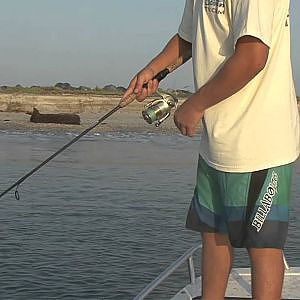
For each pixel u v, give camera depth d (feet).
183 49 9.70
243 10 7.74
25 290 31.73
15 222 49.78
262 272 8.26
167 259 38.58
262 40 7.57
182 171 91.25
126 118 200.23
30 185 71.77
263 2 7.75
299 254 38.96
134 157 108.99
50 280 33.60
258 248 8.23
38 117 177.17
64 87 305.53
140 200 63.36
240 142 8.16
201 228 9.07
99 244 42.39
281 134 8.20
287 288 12.11
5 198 62.13
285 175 8.26
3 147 116.37
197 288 11.95
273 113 8.16
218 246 9.05
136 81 9.64
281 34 8.29
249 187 8.22
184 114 8.28
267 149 8.14
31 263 37.01
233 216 8.42
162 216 53.88
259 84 8.17
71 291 31.78
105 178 81.00
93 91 284.41
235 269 13.43
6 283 32.86
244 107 8.16
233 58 7.70
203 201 9.00
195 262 12.95
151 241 43.60
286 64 8.32
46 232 46.11
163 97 9.35
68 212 55.11
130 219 52.24
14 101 241.14
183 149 126.11
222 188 8.51
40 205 58.49
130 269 36.04
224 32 8.21
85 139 140.87
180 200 63.93
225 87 7.78
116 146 127.85
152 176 84.43
